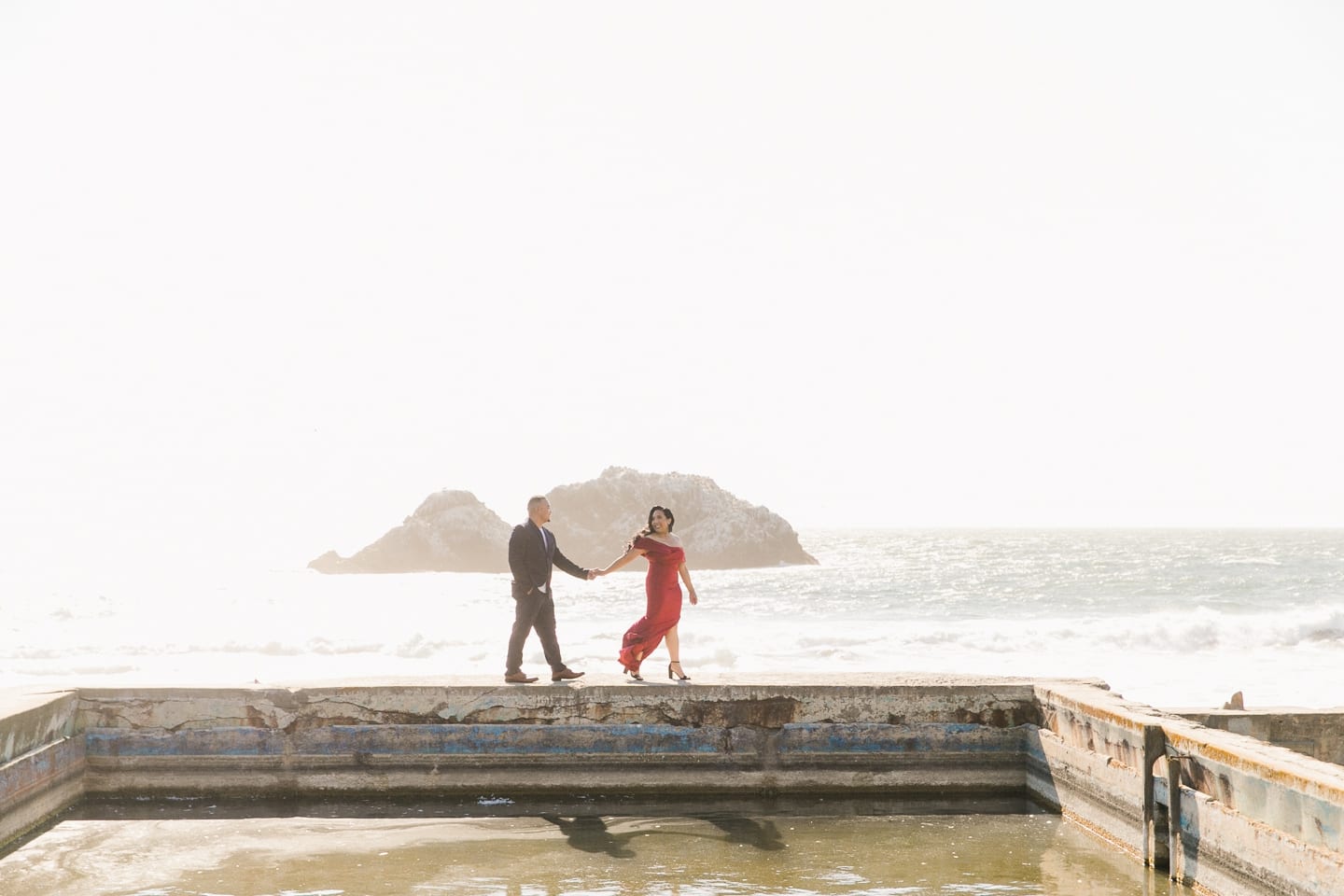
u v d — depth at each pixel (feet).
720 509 388.78
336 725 31.27
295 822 28.40
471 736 31.32
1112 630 91.76
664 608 33.99
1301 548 428.15
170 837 26.84
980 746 32.01
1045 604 153.38
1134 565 273.75
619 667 74.23
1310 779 18.80
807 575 269.03
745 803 30.99
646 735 31.53
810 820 28.94
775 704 31.86
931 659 82.07
